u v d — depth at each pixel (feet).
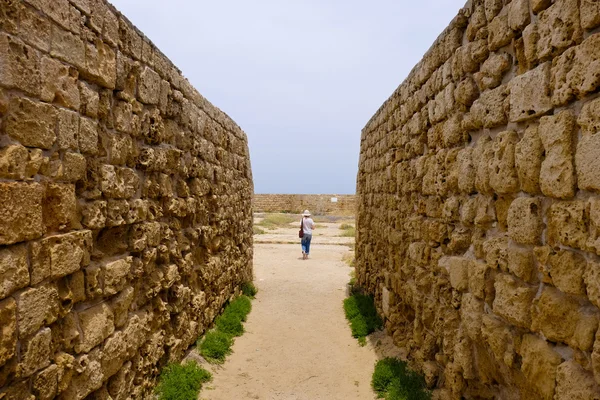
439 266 15.39
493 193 11.89
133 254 13.69
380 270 25.64
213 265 22.57
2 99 8.03
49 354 9.36
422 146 18.12
